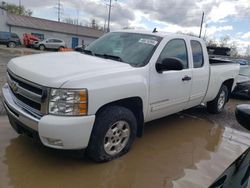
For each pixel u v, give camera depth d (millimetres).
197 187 3344
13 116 3432
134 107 3951
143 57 4051
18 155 3637
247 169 1688
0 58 15664
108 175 3391
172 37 4543
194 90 5113
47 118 2996
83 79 3127
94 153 3428
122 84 3473
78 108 3061
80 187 3098
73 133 3047
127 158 3865
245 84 9188
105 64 3699
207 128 5641
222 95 6656
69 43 46312
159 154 4141
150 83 3963
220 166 3969
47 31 43500
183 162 3980
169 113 4723
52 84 3010
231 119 6465
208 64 5508
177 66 3863
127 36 4664
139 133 4109
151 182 3359
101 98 3236
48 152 3783
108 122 3428
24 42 34125
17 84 3434
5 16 39562
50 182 3129
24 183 3062
